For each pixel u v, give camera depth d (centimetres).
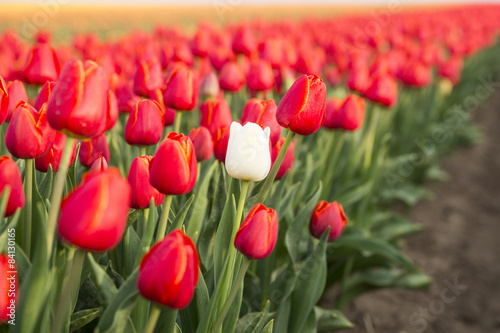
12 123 148
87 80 120
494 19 1891
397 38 812
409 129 616
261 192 181
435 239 555
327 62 699
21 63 416
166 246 115
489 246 557
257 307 255
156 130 196
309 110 169
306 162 349
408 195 539
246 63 450
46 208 180
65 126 121
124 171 277
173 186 149
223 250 192
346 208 388
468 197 680
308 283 234
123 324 132
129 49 565
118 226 106
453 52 939
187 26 2630
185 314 187
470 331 413
